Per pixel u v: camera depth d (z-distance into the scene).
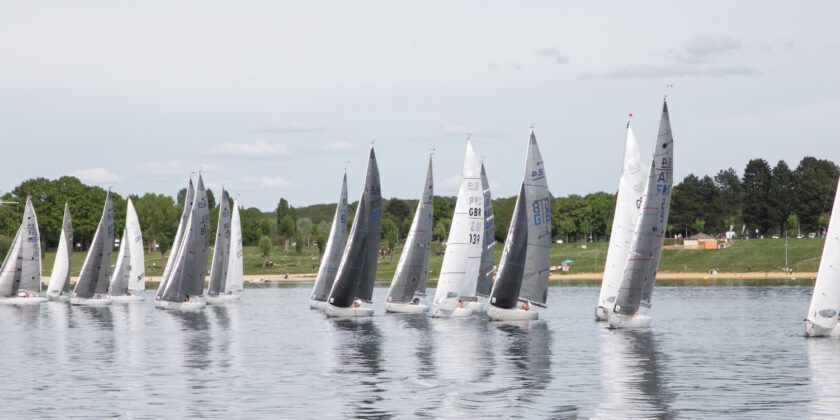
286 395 68.12
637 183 114.56
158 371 79.88
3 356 90.38
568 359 85.62
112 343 101.19
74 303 157.25
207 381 74.31
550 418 59.97
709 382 72.75
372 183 128.38
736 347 94.00
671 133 108.38
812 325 98.88
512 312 119.06
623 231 115.75
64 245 171.75
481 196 124.31
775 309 145.12
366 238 128.50
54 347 97.75
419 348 93.94
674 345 95.94
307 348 94.94
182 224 160.00
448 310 124.31
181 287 148.12
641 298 110.75
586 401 65.19
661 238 110.06
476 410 62.47
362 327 115.56
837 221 97.12
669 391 68.88
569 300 169.38
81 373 79.00
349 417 60.66
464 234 123.88
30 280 160.62
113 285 165.88
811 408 62.47
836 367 79.62
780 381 73.00
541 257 118.31
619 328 110.50
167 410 63.12
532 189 117.75
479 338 102.25
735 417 59.84
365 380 74.44
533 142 116.75
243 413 62.06
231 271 172.12
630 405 63.78
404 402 65.31
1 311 146.12
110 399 67.00
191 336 108.06
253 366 82.44
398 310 133.88
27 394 69.25
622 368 80.06
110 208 160.00
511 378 75.00
